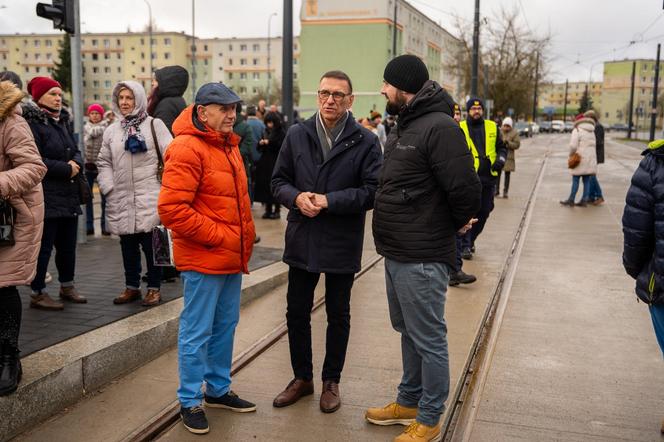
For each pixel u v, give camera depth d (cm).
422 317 328
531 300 611
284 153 386
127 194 486
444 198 324
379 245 338
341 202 361
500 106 4503
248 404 376
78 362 378
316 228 372
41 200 345
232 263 355
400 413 359
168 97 576
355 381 418
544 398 393
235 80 10838
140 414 363
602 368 442
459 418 371
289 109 1175
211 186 347
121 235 499
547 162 2497
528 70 4534
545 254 816
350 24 5944
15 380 332
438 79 8000
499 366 445
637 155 3003
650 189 323
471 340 494
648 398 394
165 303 511
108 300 516
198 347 351
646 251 333
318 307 579
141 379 411
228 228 353
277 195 380
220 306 369
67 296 506
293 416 370
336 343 383
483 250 839
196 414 350
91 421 353
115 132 491
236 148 370
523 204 1283
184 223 335
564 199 1366
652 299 327
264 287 618
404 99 329
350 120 379
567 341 497
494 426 356
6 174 318
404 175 321
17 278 330
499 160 742
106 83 10700
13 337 336
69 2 753
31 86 484
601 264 761
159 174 493
